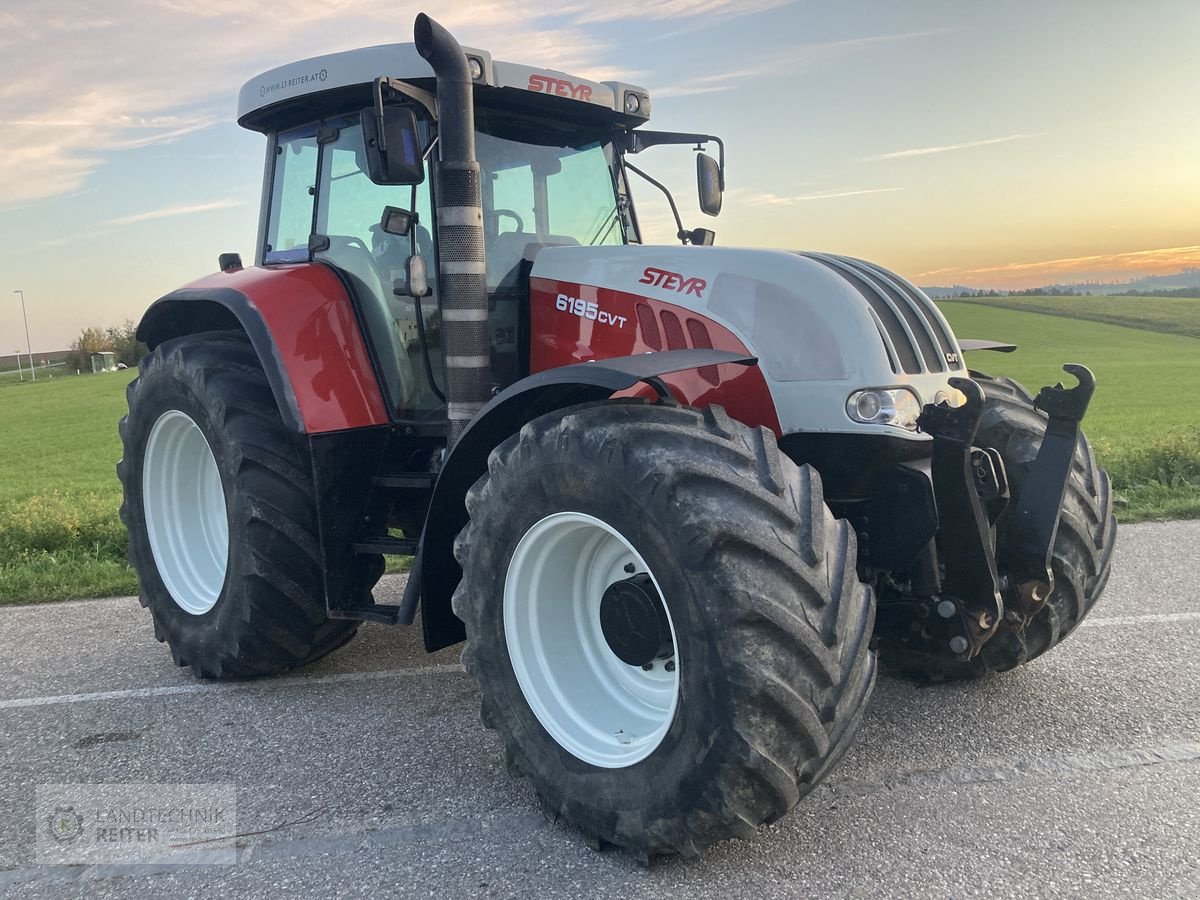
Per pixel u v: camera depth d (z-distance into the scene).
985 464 2.90
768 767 2.30
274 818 2.84
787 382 3.04
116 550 7.08
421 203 3.85
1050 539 3.07
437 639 3.27
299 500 3.93
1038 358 39.91
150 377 4.39
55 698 3.97
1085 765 3.01
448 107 3.35
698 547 2.33
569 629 2.93
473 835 2.72
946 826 2.65
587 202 4.20
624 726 2.79
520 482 2.77
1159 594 5.01
